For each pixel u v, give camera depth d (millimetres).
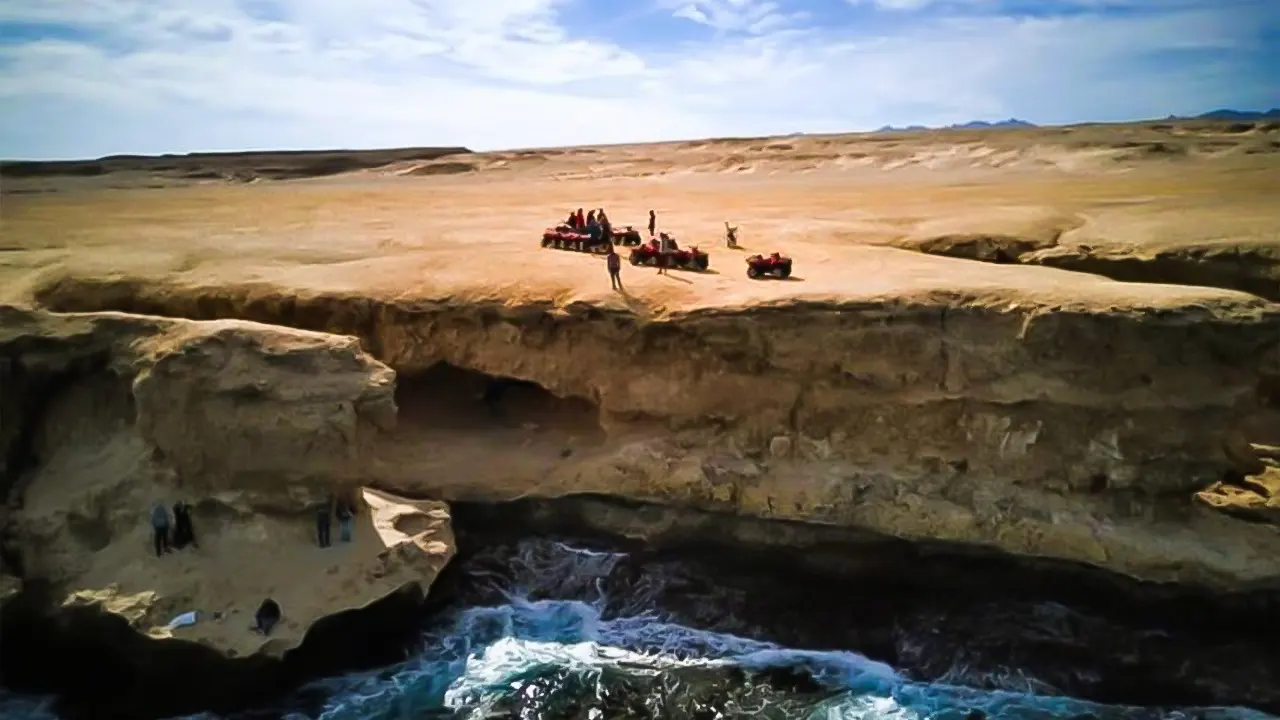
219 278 32062
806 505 25797
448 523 25984
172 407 23406
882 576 25469
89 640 21734
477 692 22062
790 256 35281
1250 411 24484
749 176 88812
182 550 22781
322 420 23406
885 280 28922
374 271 32875
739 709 21516
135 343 25234
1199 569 22969
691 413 27844
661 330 27812
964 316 25438
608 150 122438
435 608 25078
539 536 27688
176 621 21062
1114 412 24156
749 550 26531
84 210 52375
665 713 21391
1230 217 40469
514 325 29266
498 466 28484
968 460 25547
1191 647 22641
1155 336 23875
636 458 27297
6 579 22094
